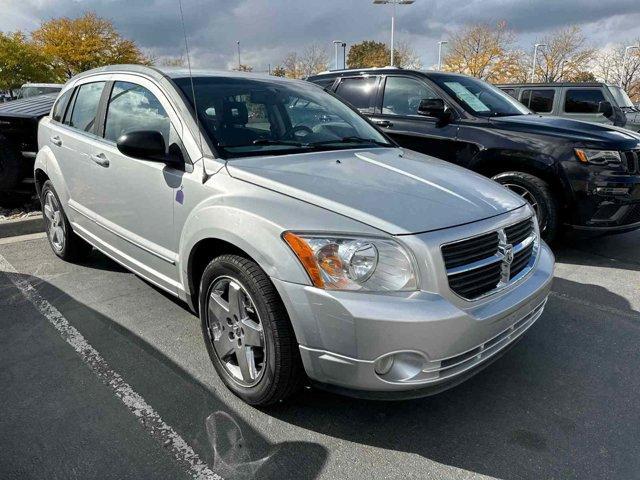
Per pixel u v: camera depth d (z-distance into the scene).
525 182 5.05
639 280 4.53
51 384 2.84
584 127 5.16
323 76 7.20
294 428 2.52
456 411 2.68
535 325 3.64
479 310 2.34
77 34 40.66
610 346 3.35
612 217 4.83
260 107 3.41
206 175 2.79
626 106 13.40
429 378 2.24
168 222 3.03
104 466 2.26
